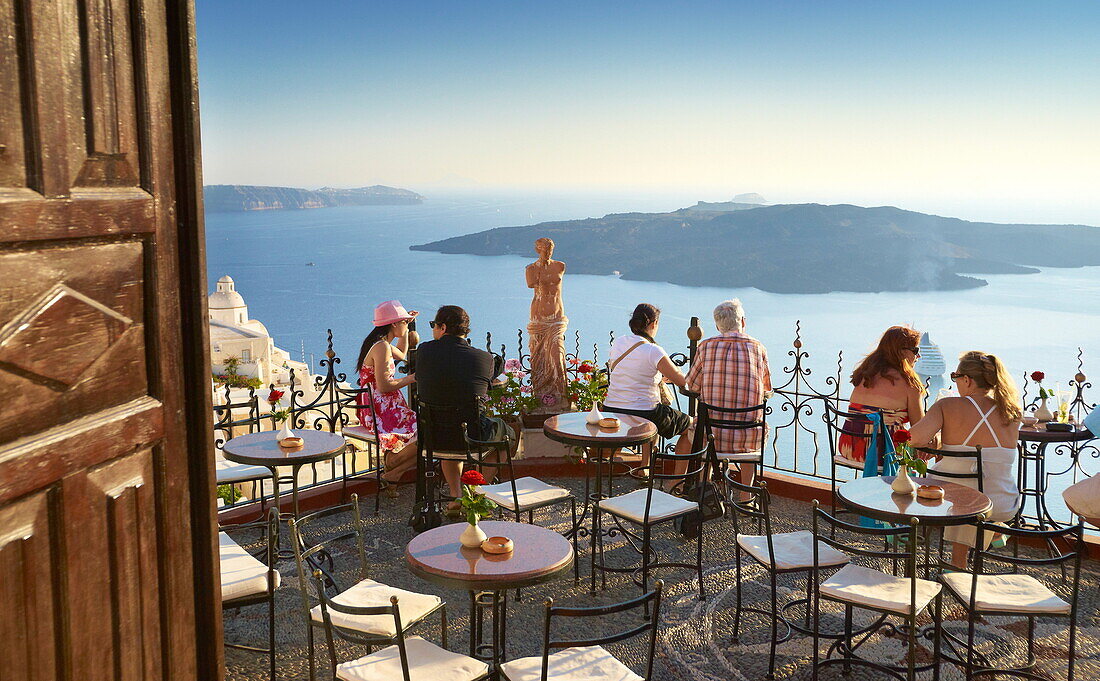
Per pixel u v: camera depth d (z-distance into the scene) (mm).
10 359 1579
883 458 5348
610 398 7047
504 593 4098
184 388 2127
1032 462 6438
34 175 1619
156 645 2061
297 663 4258
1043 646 4391
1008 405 4977
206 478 2193
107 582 1880
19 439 1615
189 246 2096
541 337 7742
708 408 6207
